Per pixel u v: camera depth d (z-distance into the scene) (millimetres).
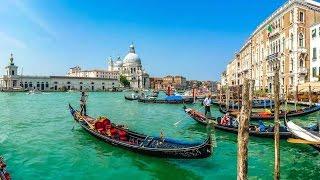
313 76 40188
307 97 35906
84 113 24344
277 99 10211
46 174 12680
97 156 14883
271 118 24750
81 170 13141
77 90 133000
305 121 25031
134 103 54500
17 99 65875
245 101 7406
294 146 16484
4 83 130500
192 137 20047
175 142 13766
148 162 13781
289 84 41969
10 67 124188
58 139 18938
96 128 18047
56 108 42438
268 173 12555
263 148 16156
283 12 43500
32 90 113500
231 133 19516
